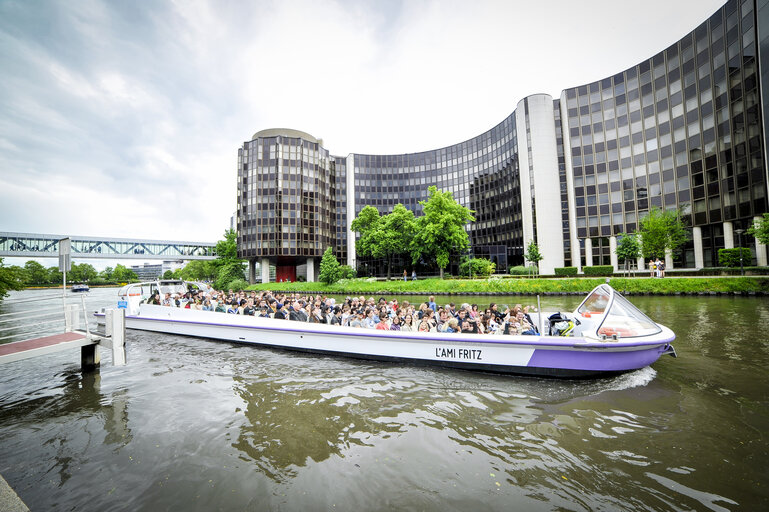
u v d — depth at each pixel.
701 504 3.32
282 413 5.72
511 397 6.24
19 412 6.03
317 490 3.71
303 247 56.69
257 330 10.64
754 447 4.31
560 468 4.02
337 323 10.13
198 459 4.39
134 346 10.93
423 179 71.81
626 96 39.50
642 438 4.64
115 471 4.17
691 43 34.12
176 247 90.50
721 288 22.23
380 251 49.56
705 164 33.12
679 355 8.45
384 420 5.41
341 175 72.25
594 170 41.53
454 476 3.91
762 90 27.55
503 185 58.78
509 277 38.69
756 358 8.00
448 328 8.41
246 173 57.22
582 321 7.61
